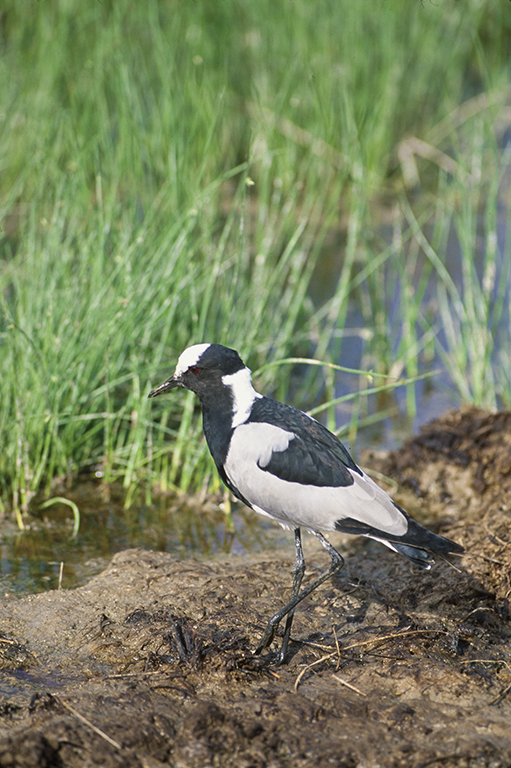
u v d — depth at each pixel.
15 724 6.59
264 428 7.89
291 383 13.79
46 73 17.94
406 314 13.80
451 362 13.75
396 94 20.02
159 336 12.55
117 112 16.28
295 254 15.15
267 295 12.30
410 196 19.30
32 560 9.52
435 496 11.01
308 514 7.68
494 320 13.29
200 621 7.99
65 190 12.59
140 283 11.21
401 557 9.23
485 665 7.46
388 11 19.80
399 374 13.77
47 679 7.33
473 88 22.66
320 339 13.66
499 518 9.54
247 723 6.50
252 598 8.47
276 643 7.78
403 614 8.18
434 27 21.11
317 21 19.77
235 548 9.91
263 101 18.11
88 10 19.25
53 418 10.64
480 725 6.53
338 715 6.71
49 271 11.68
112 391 12.06
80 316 11.44
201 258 14.26
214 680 7.13
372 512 7.51
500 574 8.58
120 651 7.66
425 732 6.47
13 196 12.92
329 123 18.31
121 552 9.50
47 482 11.04
